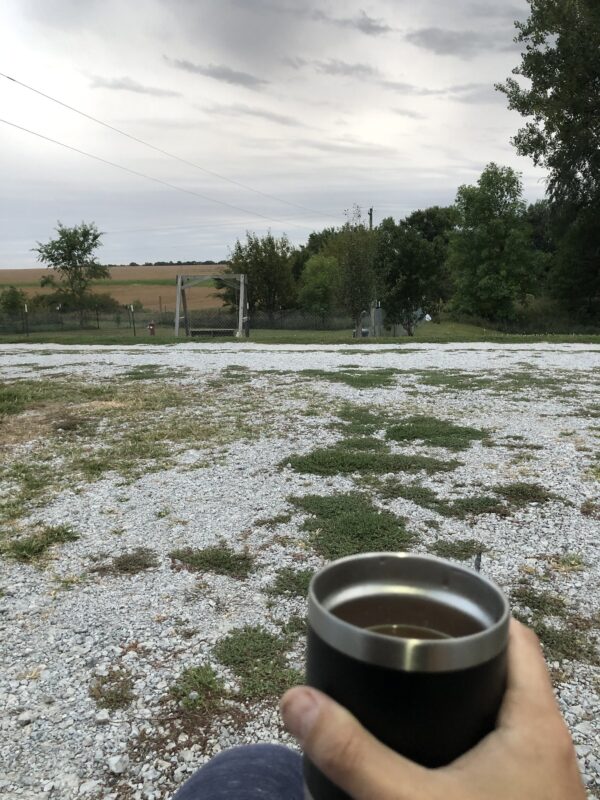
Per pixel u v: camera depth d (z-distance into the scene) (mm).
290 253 45469
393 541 3779
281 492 4754
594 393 8891
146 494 4824
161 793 1938
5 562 3648
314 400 8602
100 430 7066
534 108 29562
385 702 413
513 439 6223
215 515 4324
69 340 23172
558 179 32500
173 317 41656
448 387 9562
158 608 3086
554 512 4246
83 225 45188
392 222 39062
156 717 2285
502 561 3516
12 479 5289
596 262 34281
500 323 39312
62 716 2293
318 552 3680
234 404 8422
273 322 39688
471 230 40156
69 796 1925
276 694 2402
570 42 27969
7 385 10500
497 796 448
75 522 4273
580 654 2635
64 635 2850
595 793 1892
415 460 5426
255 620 2953
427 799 414
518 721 503
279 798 999
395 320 37906
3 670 2582
